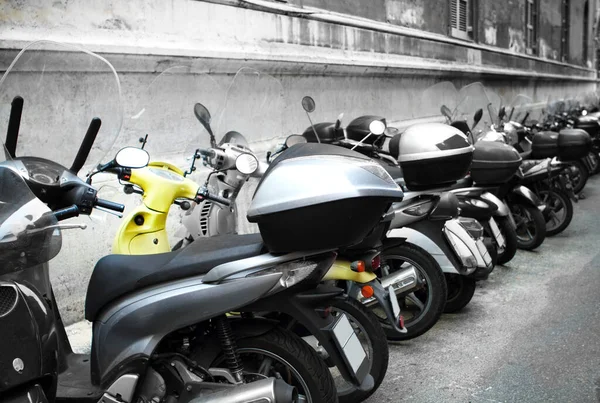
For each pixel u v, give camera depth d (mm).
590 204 9867
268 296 2551
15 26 4328
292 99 6004
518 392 3518
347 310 3127
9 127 2666
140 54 5098
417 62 11102
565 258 6531
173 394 2570
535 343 4246
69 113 3461
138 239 3418
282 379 2574
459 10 13930
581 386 3572
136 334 2490
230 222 4016
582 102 16578
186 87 5656
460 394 3514
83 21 4816
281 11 7305
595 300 5125
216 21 6238
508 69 16906
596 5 29625
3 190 2273
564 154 7371
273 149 4863
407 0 11117
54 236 2297
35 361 2209
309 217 2438
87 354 2963
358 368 2670
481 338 4367
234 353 2543
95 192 2570
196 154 3949
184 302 2479
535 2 20047
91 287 2605
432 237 4340
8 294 2205
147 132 5215
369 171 2518
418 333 4109
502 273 6043
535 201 6660
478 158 5336
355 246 3139
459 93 7797
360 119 5926
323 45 8289
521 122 9633
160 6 5531
